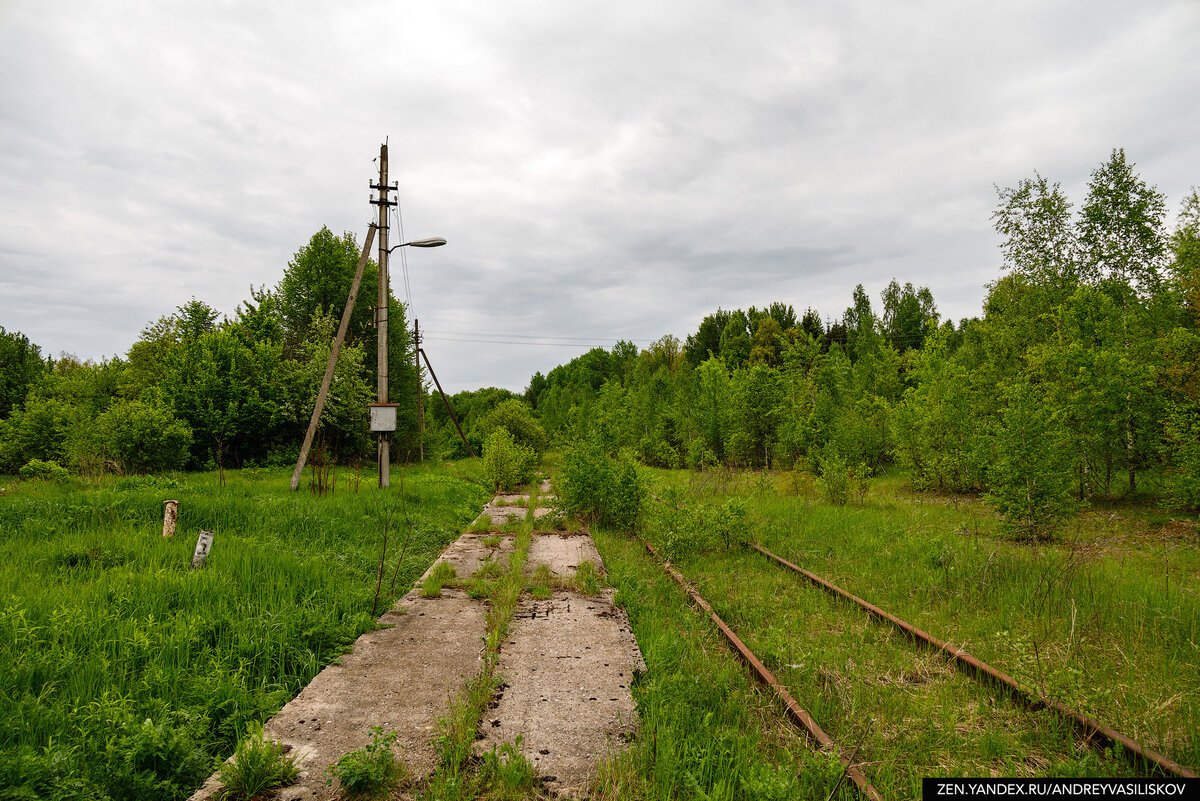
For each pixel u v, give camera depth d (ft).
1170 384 45.98
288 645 16.92
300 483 51.90
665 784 10.82
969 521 42.70
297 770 11.46
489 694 14.80
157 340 114.62
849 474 58.34
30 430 72.84
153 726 11.58
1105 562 28.76
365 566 27.35
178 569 22.52
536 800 10.64
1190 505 42.22
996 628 19.20
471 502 55.26
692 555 30.91
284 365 85.15
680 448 119.85
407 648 18.15
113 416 57.77
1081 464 49.44
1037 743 12.72
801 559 29.73
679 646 17.49
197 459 74.13
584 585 24.67
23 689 13.02
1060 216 69.51
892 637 18.70
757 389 100.17
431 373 126.21
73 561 23.35
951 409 61.52
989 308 81.20
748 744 12.09
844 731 12.82
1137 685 15.03
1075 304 52.75
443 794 10.44
